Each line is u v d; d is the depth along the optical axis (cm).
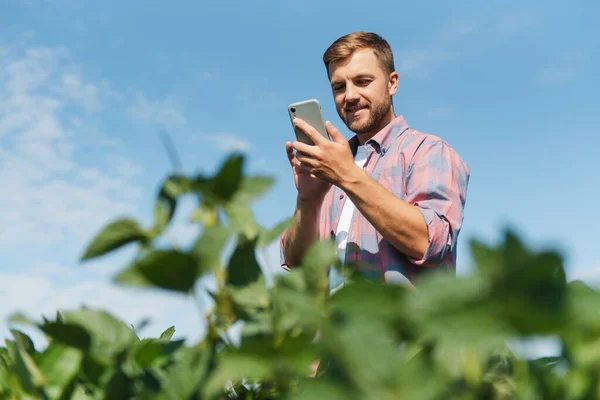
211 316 42
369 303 30
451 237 226
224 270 43
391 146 261
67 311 44
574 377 33
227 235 38
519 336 26
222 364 36
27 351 50
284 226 44
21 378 45
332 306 32
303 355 35
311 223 142
